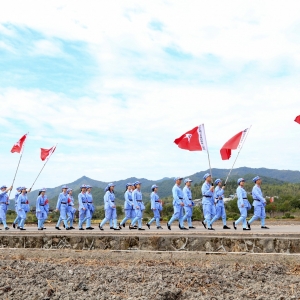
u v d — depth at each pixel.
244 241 15.07
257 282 10.08
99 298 8.05
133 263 13.80
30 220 41.06
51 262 14.10
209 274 10.69
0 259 14.09
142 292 8.50
